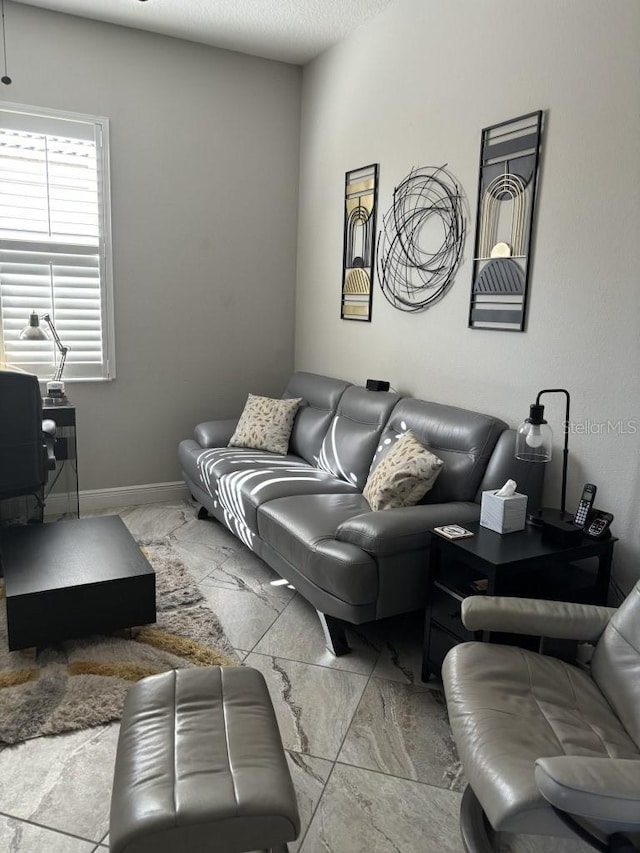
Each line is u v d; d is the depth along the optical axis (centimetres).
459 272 313
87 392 407
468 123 301
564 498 241
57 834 166
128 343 414
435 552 229
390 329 367
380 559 233
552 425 265
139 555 264
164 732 150
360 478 329
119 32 382
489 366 298
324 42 399
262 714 158
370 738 207
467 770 145
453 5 305
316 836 168
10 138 367
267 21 372
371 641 266
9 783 183
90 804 176
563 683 173
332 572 237
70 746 198
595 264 243
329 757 198
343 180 402
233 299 443
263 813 129
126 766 142
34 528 289
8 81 353
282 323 465
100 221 394
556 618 182
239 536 329
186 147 411
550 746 148
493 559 206
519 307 278
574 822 126
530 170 268
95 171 388
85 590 238
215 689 165
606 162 236
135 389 421
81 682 226
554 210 259
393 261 360
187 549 355
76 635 240
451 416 291
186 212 418
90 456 415
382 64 359
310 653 255
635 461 231
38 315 380
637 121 224
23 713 210
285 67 436
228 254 437
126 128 392
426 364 340
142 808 128
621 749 153
